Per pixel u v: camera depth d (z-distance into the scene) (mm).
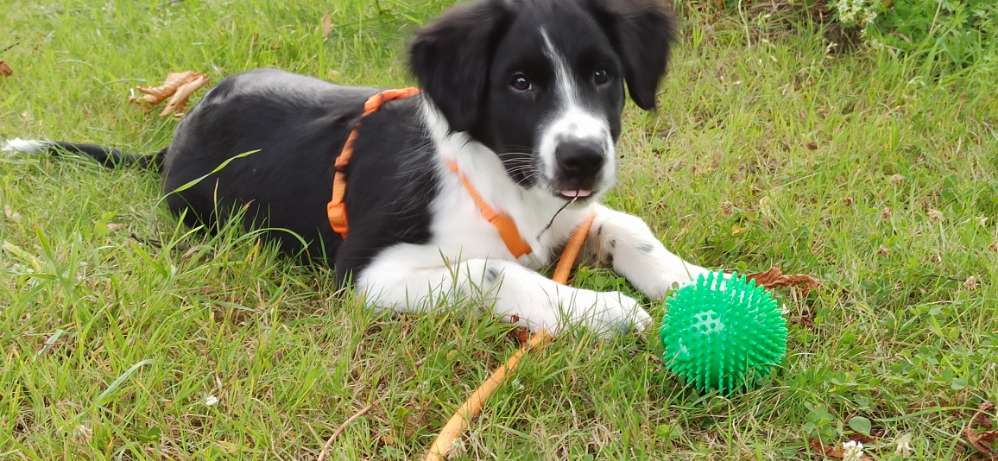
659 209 1258
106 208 1256
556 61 1058
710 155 1343
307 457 968
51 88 1514
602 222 1173
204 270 1130
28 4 1881
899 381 1009
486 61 1077
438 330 1055
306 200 1182
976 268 1141
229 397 1001
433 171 1117
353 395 1011
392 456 964
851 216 1226
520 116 1065
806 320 1087
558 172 1042
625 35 1104
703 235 1199
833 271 1144
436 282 1078
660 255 1142
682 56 1519
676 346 993
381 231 1117
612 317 1051
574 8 1076
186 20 1688
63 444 959
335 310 1111
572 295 1062
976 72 1420
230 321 1093
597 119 1053
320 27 1616
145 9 1788
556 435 973
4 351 1041
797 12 1550
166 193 1270
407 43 1131
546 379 1003
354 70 1559
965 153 1332
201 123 1268
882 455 959
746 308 979
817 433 971
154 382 1009
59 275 1070
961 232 1188
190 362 1029
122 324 1069
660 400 1006
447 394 1012
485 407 988
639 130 1393
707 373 983
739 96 1448
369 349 1058
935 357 1040
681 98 1450
